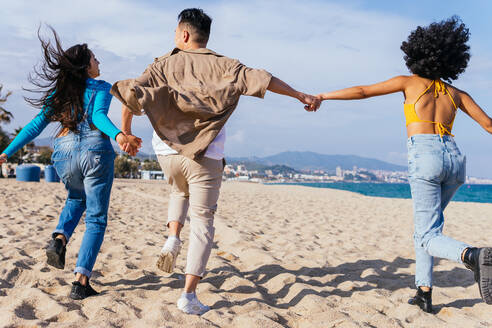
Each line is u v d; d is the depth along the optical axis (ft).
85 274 8.27
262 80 7.51
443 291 10.34
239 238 16.74
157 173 203.92
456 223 26.76
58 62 8.29
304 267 12.44
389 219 29.27
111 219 21.25
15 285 9.43
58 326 6.55
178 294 9.05
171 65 7.70
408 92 8.81
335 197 60.08
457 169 8.38
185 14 8.14
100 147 8.50
